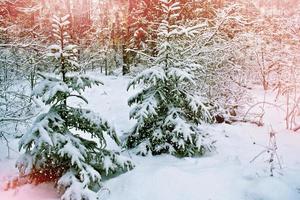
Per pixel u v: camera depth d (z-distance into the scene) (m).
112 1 26.28
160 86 6.60
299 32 13.99
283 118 9.91
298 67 10.67
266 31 13.99
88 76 5.36
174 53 7.38
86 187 4.82
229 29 11.84
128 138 6.86
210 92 9.68
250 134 8.39
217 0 13.77
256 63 13.76
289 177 5.50
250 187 5.11
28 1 12.23
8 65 8.46
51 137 4.94
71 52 5.38
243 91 10.43
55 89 4.91
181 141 6.26
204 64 9.47
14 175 6.01
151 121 6.60
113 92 14.23
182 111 6.55
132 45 19.45
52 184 5.43
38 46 9.02
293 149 7.13
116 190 5.22
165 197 4.95
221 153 6.86
